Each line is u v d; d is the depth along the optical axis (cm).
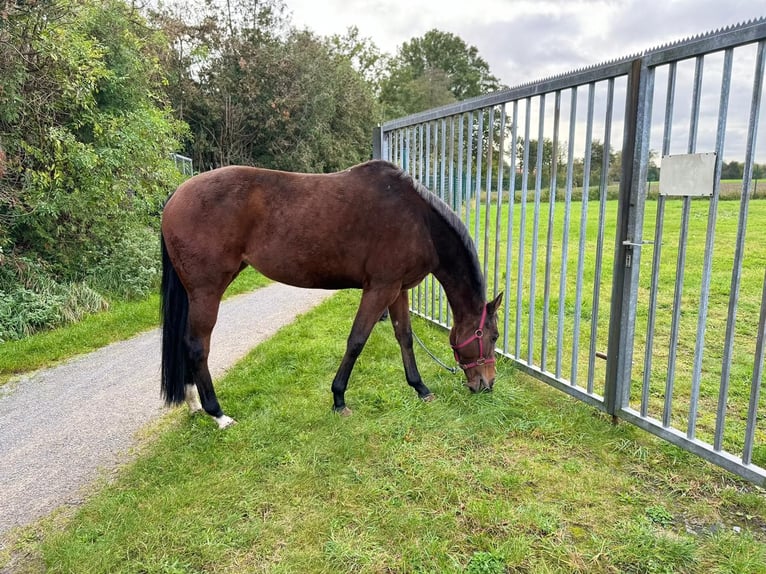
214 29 1580
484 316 301
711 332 455
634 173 252
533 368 347
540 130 314
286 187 284
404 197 289
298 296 700
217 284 284
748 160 199
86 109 652
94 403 341
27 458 268
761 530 198
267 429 280
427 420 289
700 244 843
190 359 287
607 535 195
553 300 581
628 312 267
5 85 509
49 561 187
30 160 569
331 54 1920
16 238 599
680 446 244
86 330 508
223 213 274
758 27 187
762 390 329
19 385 380
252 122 1645
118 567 183
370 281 294
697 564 181
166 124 809
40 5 527
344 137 1886
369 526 202
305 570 179
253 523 204
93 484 243
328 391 335
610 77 259
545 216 1042
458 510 212
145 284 680
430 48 4441
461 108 390
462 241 292
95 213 645
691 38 215
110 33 750
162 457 256
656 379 349
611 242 915
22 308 510
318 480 233
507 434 275
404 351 326
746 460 214
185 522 204
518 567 179
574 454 256
